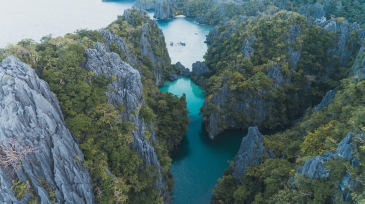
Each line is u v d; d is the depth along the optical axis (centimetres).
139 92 5431
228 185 5619
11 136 3466
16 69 3797
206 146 7838
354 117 4094
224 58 10088
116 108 4959
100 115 4600
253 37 9206
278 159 5191
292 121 8325
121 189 4322
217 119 8006
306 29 8712
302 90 8500
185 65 12594
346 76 8106
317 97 8538
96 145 4425
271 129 8350
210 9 18888
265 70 8325
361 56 6994
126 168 4662
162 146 6297
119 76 5194
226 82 8200
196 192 6322
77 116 4356
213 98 8162
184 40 15512
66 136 4034
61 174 3784
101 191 4266
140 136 5300
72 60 4631
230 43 10425
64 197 3747
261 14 11575
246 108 8131
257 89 7869
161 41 11744
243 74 8344
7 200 3309
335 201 3556
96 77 4875
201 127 8544
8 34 12425
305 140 4859
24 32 12888
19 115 3547
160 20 19100
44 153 3678
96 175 4269
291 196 4003
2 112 3484
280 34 8781
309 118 6272
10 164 3441
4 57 4103
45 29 13500
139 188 4675
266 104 8150
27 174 3525
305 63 8588
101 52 5203
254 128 5981
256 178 5197
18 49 4431
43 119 3734
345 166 3584
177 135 7462
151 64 9481
